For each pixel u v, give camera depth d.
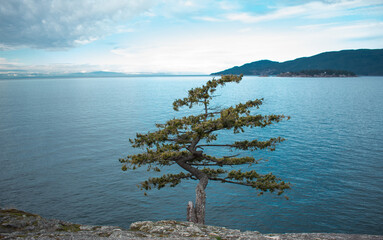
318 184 41.22
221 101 182.25
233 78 15.60
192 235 11.02
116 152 63.00
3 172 48.94
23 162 55.19
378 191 38.38
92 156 59.72
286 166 49.81
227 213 32.97
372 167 49.12
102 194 39.12
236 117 14.91
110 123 106.25
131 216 32.75
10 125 101.88
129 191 40.19
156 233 11.27
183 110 142.88
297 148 63.16
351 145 65.69
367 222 30.38
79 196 38.41
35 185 42.62
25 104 182.75
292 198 36.66
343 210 33.12
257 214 32.66
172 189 41.06
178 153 14.77
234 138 74.94
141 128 94.75
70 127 97.38
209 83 15.94
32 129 93.50
